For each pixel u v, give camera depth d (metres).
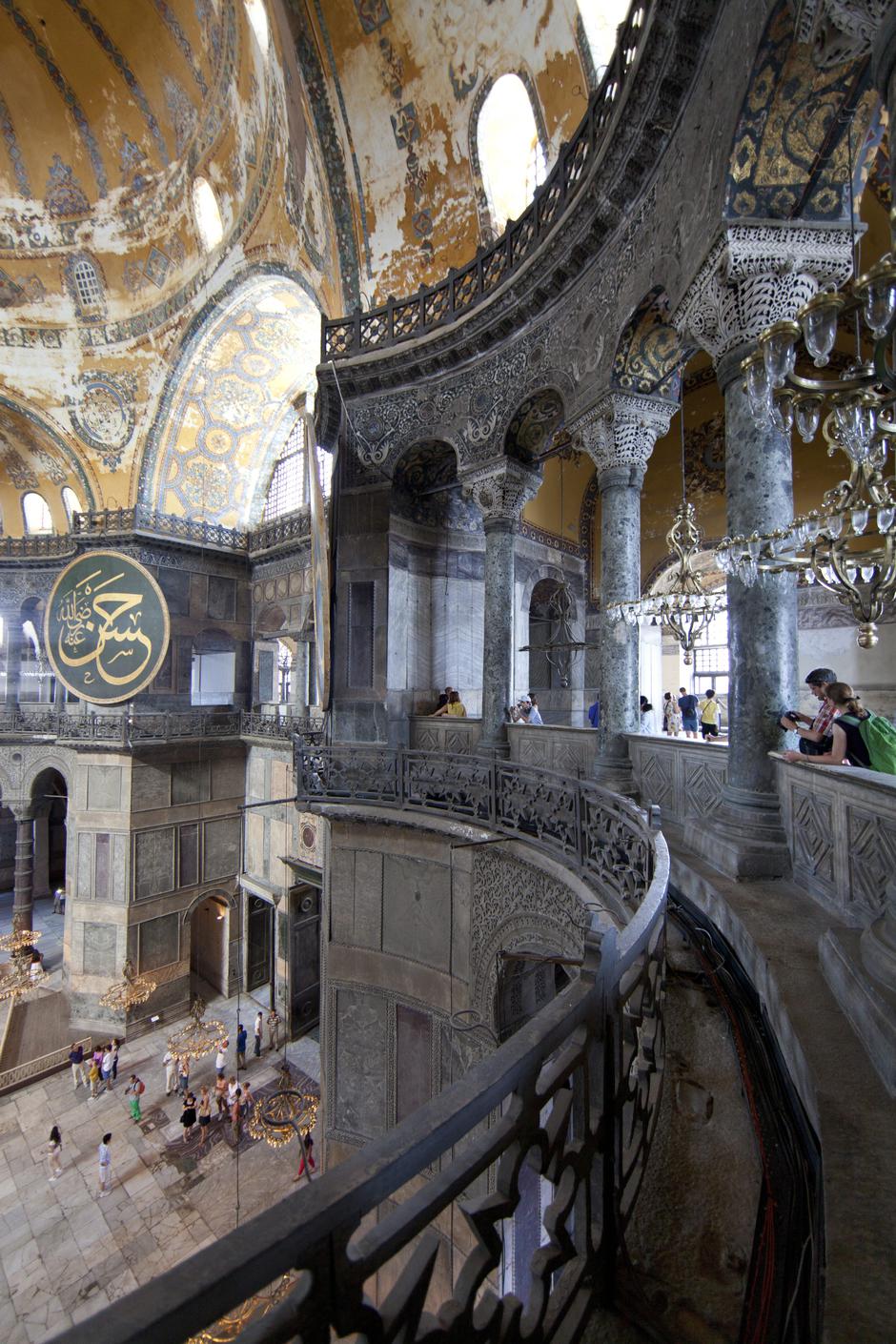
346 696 9.09
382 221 9.28
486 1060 1.21
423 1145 0.99
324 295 10.94
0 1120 12.36
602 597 6.27
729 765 4.39
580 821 4.98
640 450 6.11
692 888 4.12
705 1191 1.93
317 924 15.98
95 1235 9.58
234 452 18.23
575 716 12.95
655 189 5.21
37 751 18.97
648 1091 2.01
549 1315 1.37
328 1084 8.30
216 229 14.30
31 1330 8.23
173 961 16.16
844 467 9.55
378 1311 0.90
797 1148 2.01
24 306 16.22
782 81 3.59
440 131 8.42
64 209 15.33
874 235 5.81
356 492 9.28
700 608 5.20
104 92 13.90
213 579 18.42
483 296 7.72
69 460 17.62
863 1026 2.21
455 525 10.21
